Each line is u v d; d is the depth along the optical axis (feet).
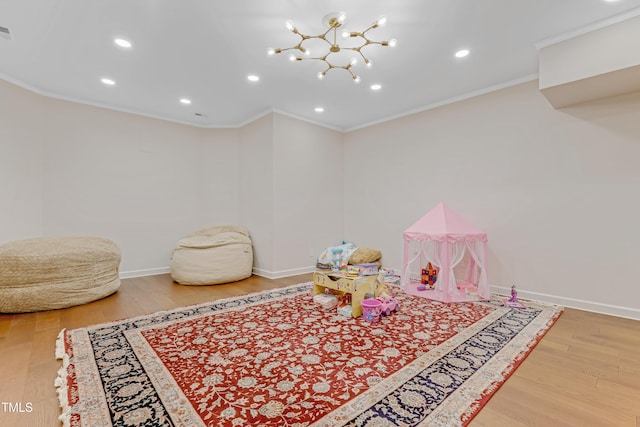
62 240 10.78
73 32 8.27
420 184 14.28
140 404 4.78
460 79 11.27
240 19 7.73
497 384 5.37
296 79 11.27
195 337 7.43
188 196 16.34
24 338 7.41
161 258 15.48
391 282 13.60
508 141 11.49
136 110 14.57
